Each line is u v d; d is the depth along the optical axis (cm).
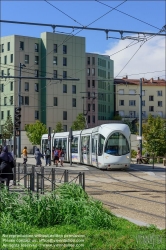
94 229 1090
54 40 8956
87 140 4238
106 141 3734
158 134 4988
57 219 1133
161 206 1639
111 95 11275
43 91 9100
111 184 2573
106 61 11150
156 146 4978
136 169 3959
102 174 3369
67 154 4881
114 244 933
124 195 2002
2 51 9050
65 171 1938
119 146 3741
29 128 8081
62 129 8469
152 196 1969
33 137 7962
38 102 9131
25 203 1148
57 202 1170
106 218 1123
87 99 10294
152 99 11256
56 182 1952
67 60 9144
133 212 1483
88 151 4175
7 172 1842
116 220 1224
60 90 9188
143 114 11188
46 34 8894
